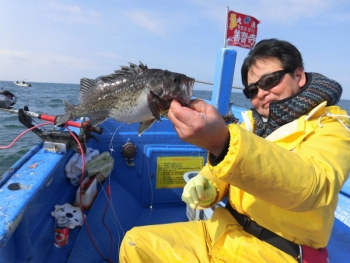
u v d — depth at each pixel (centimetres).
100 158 315
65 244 225
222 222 170
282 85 158
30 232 201
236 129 104
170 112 105
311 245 146
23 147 793
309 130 142
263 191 108
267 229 151
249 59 171
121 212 313
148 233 172
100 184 316
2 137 884
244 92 182
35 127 248
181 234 177
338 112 153
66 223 223
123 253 169
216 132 101
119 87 156
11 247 171
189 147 359
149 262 163
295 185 104
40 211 221
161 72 144
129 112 153
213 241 166
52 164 222
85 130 264
